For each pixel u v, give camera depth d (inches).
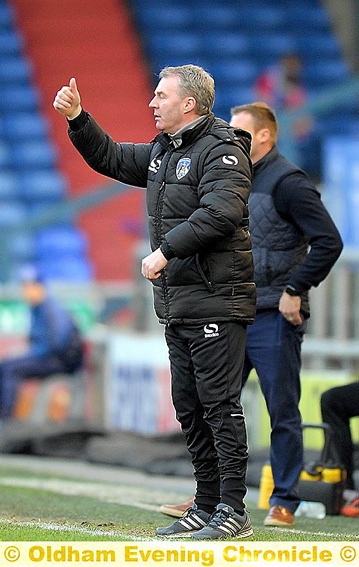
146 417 1663.4
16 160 2851.9
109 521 846.5
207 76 723.4
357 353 1467.8
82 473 1330.0
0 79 3021.7
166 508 863.1
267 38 3363.7
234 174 703.7
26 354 1846.7
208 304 716.7
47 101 3002.0
